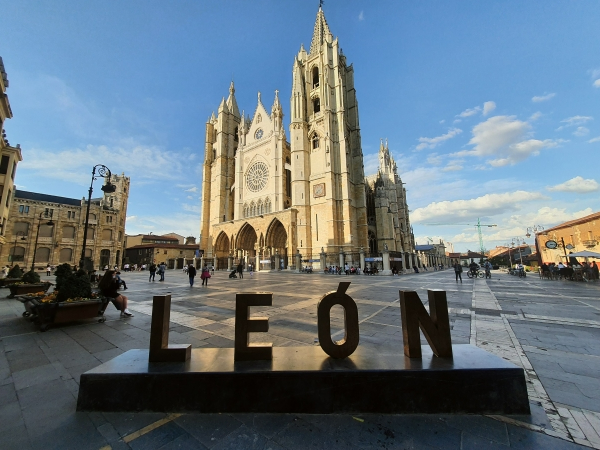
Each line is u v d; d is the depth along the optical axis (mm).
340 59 58000
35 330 7316
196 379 3334
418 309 3887
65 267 8367
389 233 54938
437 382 3262
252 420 3131
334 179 47875
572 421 3002
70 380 4242
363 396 3254
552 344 5777
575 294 14094
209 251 61844
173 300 12586
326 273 38812
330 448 2611
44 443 2707
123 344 6082
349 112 56562
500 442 2672
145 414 3273
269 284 20688
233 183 65875
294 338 6375
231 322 8094
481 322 7875
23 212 47469
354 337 3848
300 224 47625
